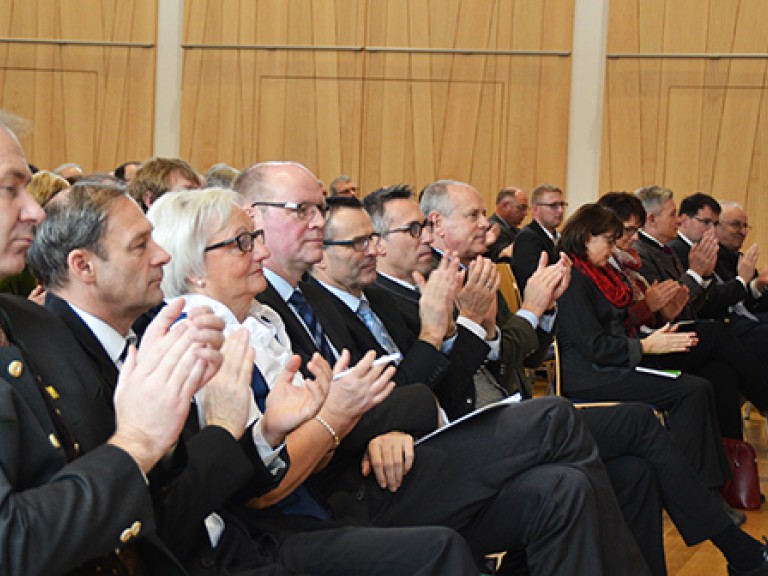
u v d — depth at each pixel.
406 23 8.45
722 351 4.80
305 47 8.52
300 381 2.33
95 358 1.81
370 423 2.43
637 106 8.20
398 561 1.97
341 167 8.55
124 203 1.89
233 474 1.79
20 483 1.45
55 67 8.66
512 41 8.35
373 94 8.51
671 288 4.62
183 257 2.28
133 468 1.44
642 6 8.16
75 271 1.85
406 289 3.41
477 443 2.42
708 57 8.09
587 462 2.41
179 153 8.62
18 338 1.63
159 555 1.65
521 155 8.38
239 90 8.58
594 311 4.29
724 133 8.09
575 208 8.34
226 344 1.94
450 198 3.76
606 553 2.38
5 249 1.53
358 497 2.38
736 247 6.66
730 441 4.45
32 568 1.33
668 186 8.19
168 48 8.61
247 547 1.95
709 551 3.74
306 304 2.72
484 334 3.07
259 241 2.38
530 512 2.33
